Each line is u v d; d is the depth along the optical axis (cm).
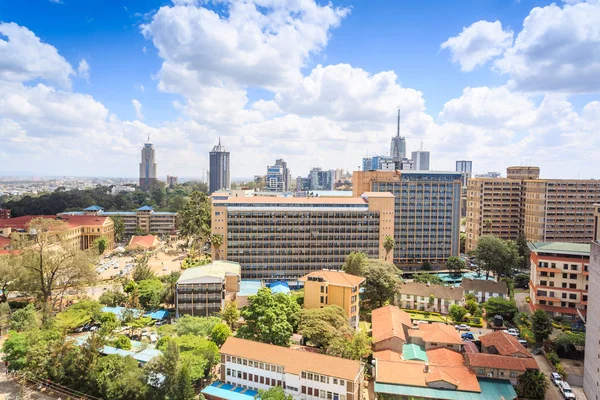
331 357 9062
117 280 18212
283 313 11325
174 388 8644
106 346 10406
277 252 18675
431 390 9006
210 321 11819
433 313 15112
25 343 9519
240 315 13325
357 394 8688
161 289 14912
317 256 18850
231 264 16900
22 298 15038
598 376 8988
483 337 11312
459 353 10794
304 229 18788
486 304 14925
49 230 14788
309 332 10969
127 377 8606
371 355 10975
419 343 11538
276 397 8125
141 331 12400
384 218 19162
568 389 9769
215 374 10181
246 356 9394
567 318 13812
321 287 13038
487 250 19062
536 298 14250
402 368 9675
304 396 8850
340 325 11381
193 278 13562
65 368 9119
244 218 18512
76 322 11944
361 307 15425
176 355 8831
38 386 9188
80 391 8956
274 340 10794
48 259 13825
